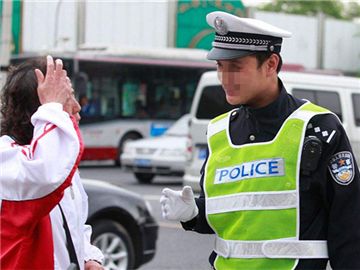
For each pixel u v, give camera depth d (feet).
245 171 10.14
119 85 72.08
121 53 72.38
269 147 10.05
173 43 103.81
